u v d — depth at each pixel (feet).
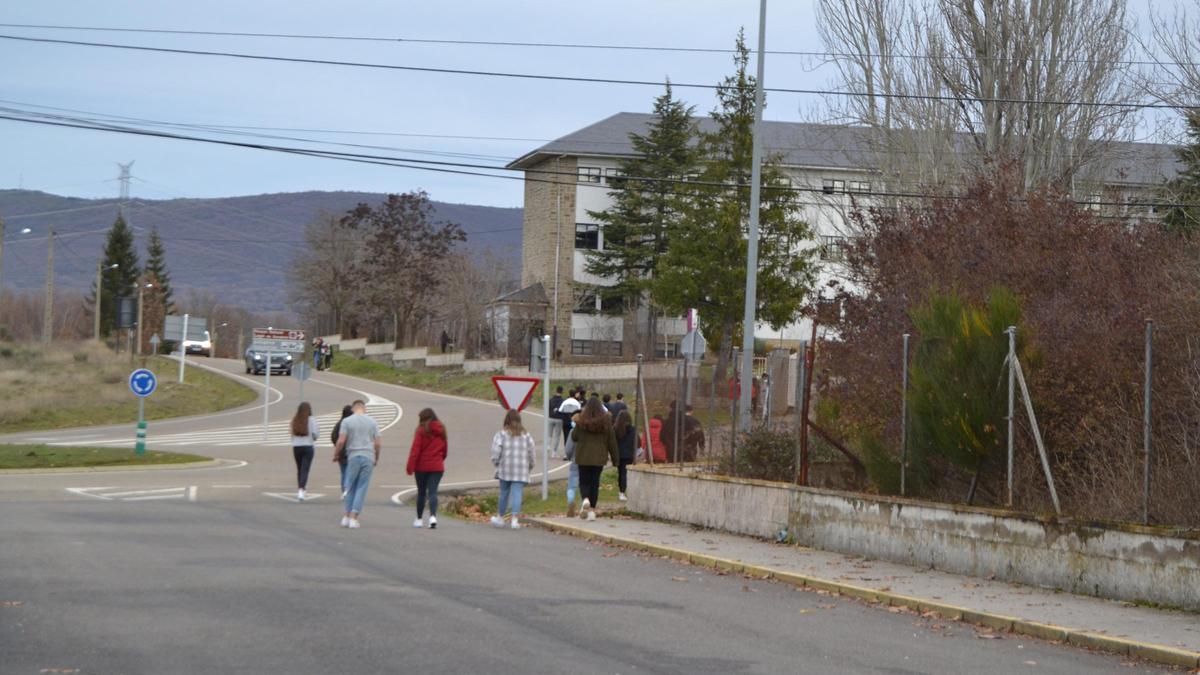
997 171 77.05
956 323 50.26
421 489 62.64
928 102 102.42
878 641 35.37
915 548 50.83
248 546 50.83
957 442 49.19
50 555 45.65
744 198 173.37
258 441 135.64
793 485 58.75
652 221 221.46
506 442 65.72
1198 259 58.54
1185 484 43.37
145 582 39.81
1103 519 43.29
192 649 29.40
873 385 60.29
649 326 221.05
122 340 304.50
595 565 50.47
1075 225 63.98
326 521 63.72
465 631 32.91
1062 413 48.83
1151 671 32.81
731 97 179.52
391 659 28.86
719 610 39.75
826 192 116.37
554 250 234.58
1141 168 109.09
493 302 241.76
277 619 33.71
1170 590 40.60
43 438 136.26
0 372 211.00
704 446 74.59
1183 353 46.34
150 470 97.66
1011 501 47.21
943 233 71.36
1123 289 54.60
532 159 240.32
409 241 293.23
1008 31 99.09
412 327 295.48
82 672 26.73
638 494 72.18
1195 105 89.76
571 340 232.12
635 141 223.71
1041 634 37.40
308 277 342.85
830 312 77.92
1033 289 60.23
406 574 44.01
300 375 137.49
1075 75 97.71
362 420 61.05
